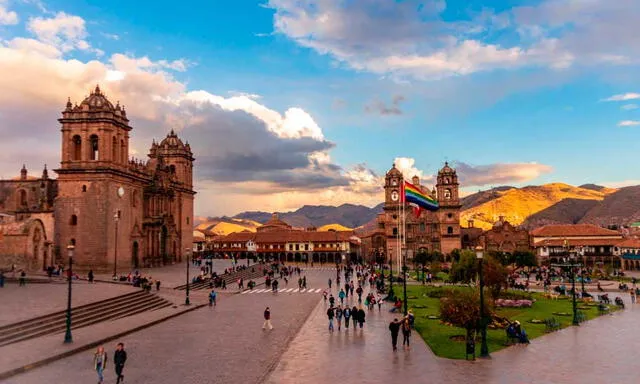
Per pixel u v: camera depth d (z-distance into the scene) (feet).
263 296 249.34
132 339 138.72
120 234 334.24
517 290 277.85
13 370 100.53
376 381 95.86
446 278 369.71
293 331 151.23
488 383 94.12
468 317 127.75
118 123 333.83
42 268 283.38
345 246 591.78
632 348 126.82
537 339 139.13
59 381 96.48
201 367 108.37
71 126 325.42
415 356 116.88
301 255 606.14
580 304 218.79
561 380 96.48
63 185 323.98
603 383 94.73
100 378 94.53
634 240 500.74
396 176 582.76
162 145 463.01
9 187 376.07
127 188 344.90
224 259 578.66
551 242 547.49
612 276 395.96
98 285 223.92
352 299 232.94
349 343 132.57
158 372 104.27
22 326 134.00
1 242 269.23
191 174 483.10
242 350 124.98
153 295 209.67
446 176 568.00
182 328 156.56
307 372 103.24
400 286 296.92
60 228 321.32
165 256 407.85
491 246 563.07
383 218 645.92
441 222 563.07
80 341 128.47
